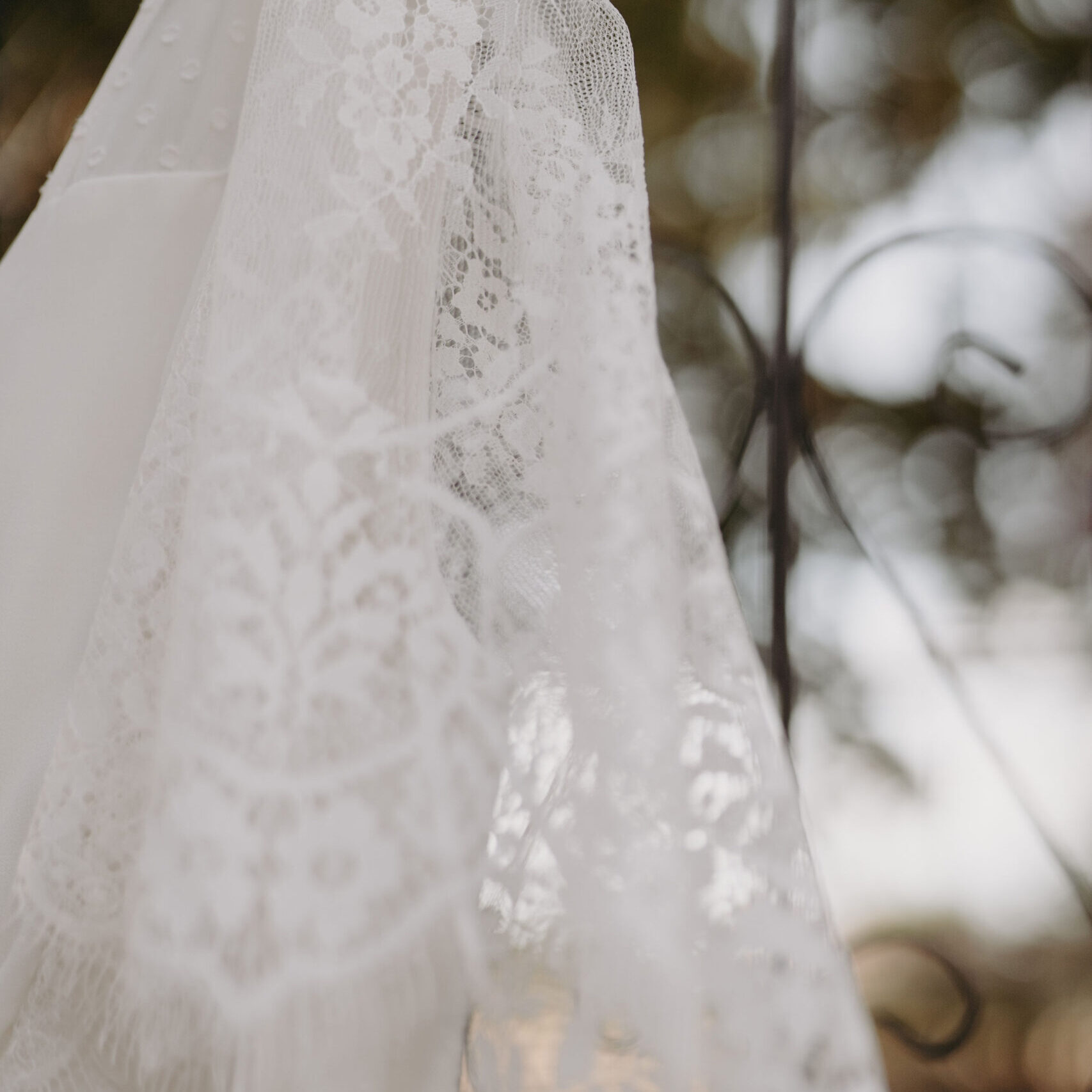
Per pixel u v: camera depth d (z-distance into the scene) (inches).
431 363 27.4
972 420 58.4
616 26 28.8
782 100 38.4
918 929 55.1
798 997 26.0
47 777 27.6
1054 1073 52.2
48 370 31.2
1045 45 64.2
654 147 65.3
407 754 25.8
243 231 27.3
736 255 64.0
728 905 26.1
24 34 59.8
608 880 25.9
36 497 30.6
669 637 26.7
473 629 26.5
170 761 25.7
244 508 26.1
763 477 53.8
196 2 32.1
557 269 27.7
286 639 25.8
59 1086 27.0
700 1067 25.7
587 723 26.4
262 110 27.8
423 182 27.6
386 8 27.7
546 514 27.1
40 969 27.3
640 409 27.3
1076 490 59.4
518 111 28.0
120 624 27.5
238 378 26.6
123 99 32.3
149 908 25.4
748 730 26.8
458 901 25.5
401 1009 25.4
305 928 25.2
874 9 65.0
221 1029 25.1
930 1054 37.9
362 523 26.2
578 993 25.7
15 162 58.6
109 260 31.3
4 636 29.9
